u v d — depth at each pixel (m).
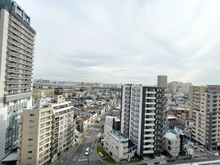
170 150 74.44
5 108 71.56
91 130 112.81
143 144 71.38
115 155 68.25
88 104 183.12
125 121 88.94
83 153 74.62
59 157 69.62
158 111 73.12
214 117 86.12
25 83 89.12
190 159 72.25
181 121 122.69
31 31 91.31
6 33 69.44
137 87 77.00
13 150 74.19
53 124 66.00
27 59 88.19
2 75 68.38
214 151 83.69
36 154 57.62
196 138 93.81
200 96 93.00
